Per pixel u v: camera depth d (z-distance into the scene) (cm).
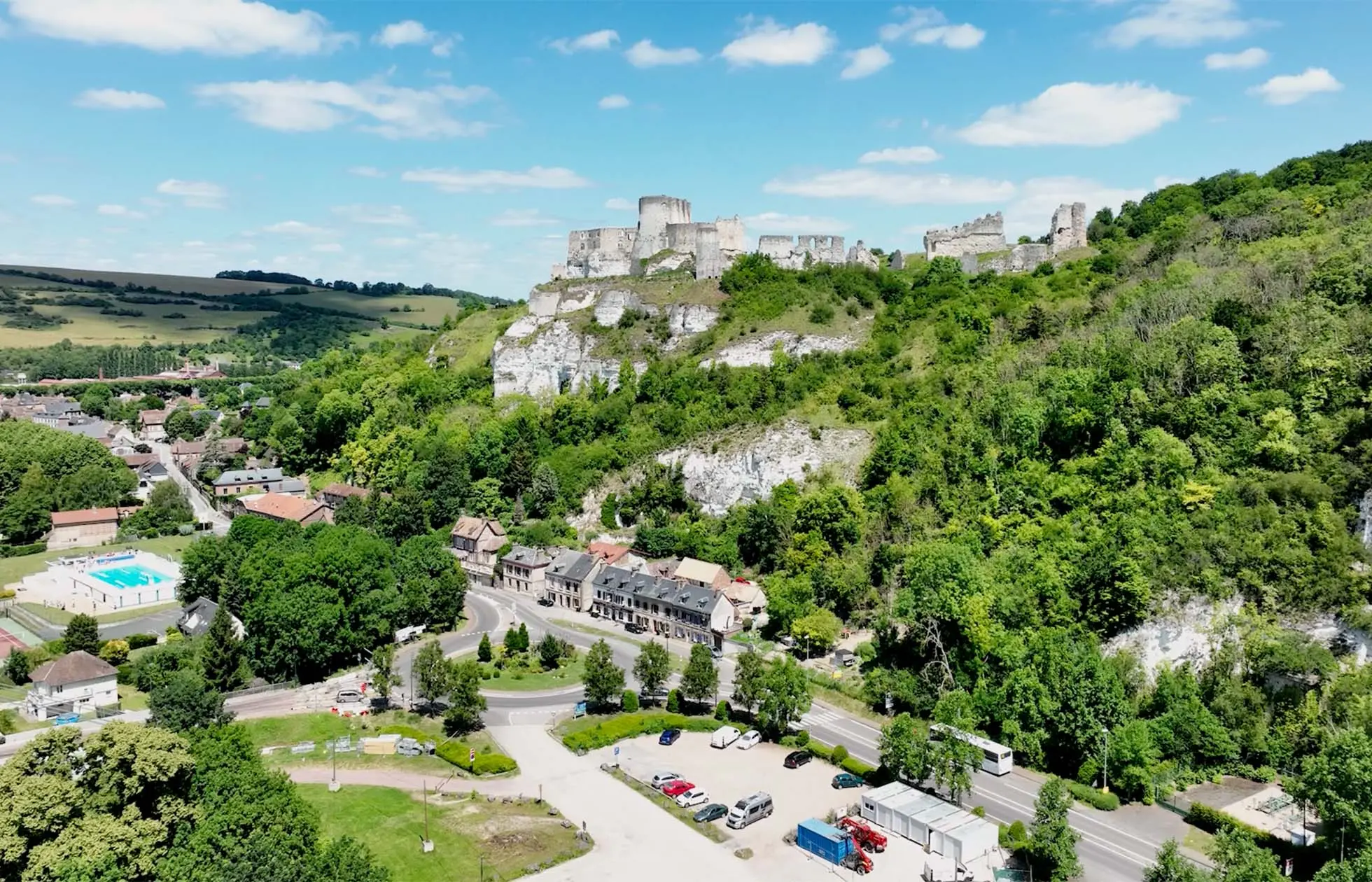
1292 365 11569
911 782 8919
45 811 6184
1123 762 8588
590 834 8125
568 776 9281
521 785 9081
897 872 7531
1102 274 17600
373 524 17012
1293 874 7231
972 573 10569
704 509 16250
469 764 9506
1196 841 7781
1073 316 15462
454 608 14100
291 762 9588
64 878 5866
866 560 12925
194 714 9200
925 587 10725
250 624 12350
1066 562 10688
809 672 11712
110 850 6159
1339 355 11131
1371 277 11812
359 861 6525
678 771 9381
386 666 11000
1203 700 9200
